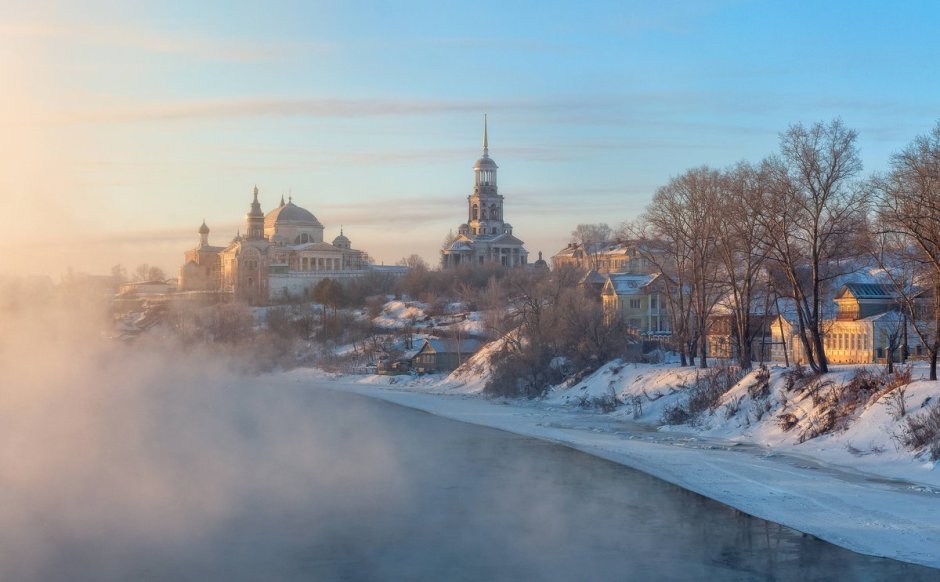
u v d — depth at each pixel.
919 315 78.62
